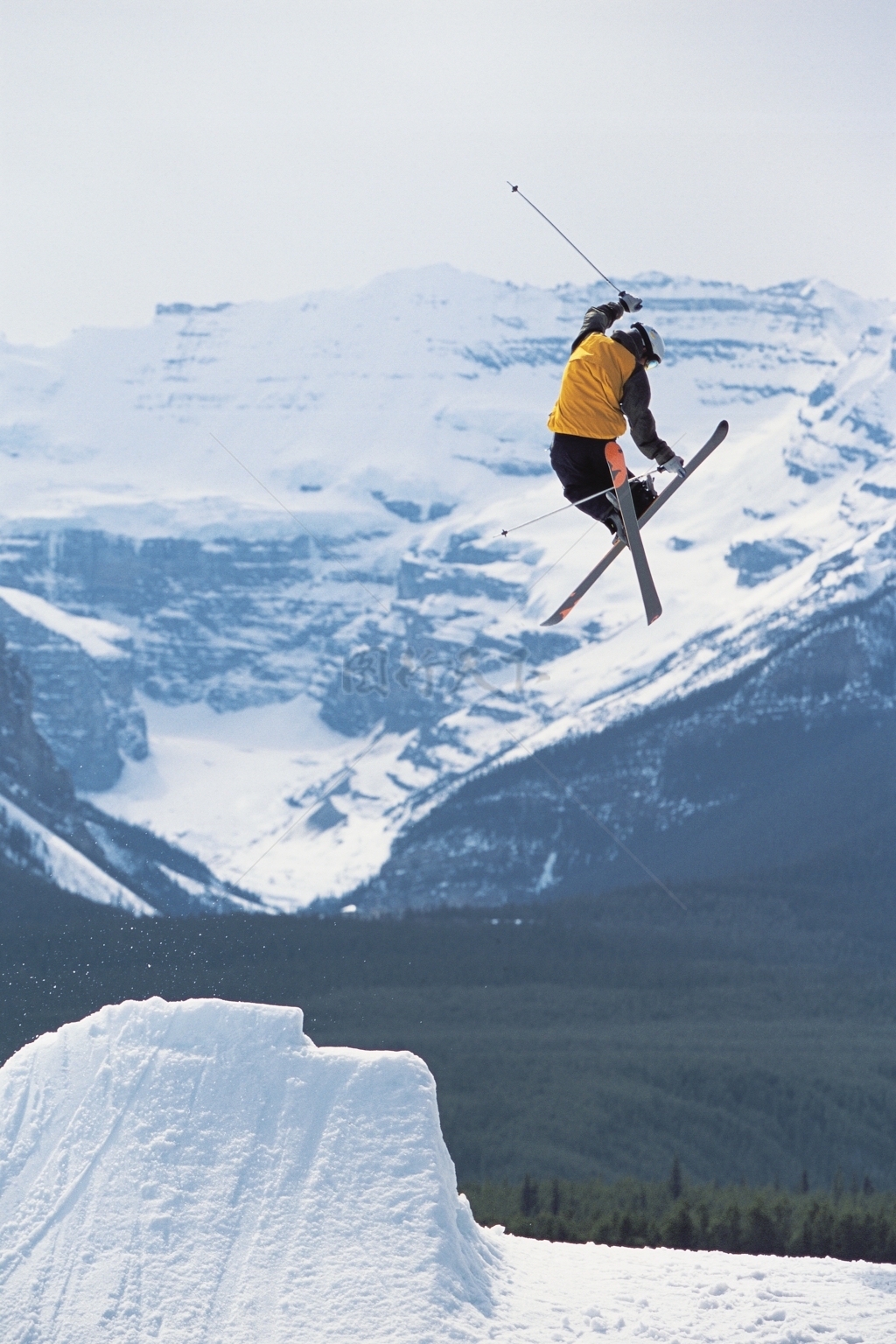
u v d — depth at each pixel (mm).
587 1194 158750
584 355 17250
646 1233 129250
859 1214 131000
